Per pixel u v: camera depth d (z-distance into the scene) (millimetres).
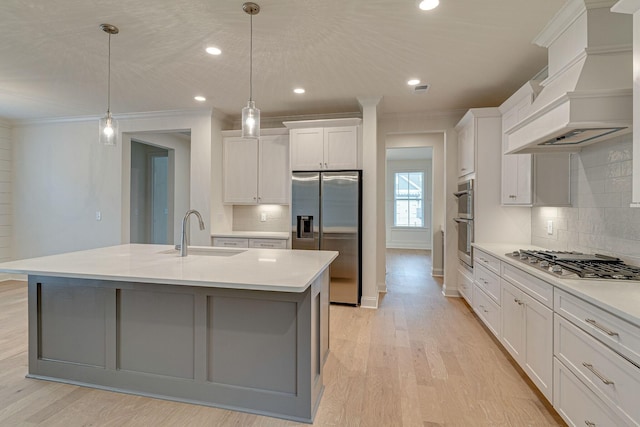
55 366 2336
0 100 4164
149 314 2164
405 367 2592
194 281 1757
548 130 2070
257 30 2486
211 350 2074
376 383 2359
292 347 1963
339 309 4035
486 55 2895
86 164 4957
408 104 4293
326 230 4199
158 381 2154
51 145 5082
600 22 2002
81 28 2461
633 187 1514
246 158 4812
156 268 2074
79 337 2291
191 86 3666
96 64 3094
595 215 2508
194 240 4625
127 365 2215
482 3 2154
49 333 2350
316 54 2887
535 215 3502
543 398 2178
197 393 2094
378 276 4902
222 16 2297
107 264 2211
